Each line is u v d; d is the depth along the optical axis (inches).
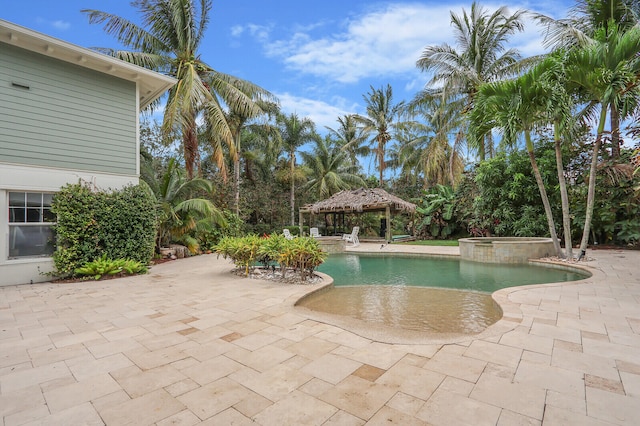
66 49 270.2
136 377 98.1
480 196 526.6
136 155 321.1
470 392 85.8
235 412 79.3
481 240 434.0
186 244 469.4
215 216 478.9
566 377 92.8
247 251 273.1
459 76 555.2
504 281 268.8
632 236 389.7
